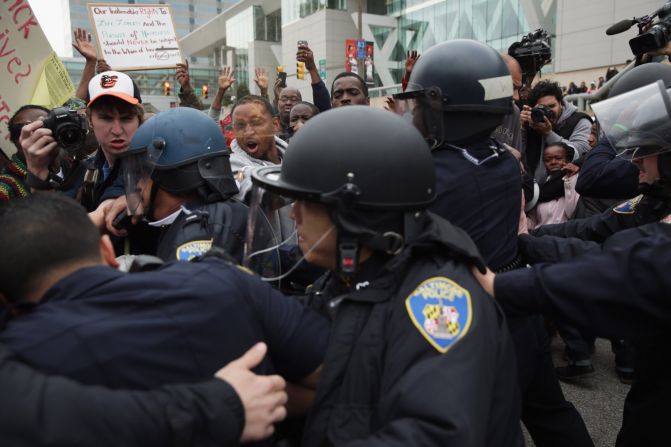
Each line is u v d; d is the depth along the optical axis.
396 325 1.05
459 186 1.55
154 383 0.91
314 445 1.05
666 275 1.11
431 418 0.90
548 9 23.08
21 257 0.95
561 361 3.62
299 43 4.50
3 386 0.75
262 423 0.93
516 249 1.74
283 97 5.01
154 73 44.66
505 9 25.08
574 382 3.34
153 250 1.97
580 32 21.08
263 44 45.47
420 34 31.06
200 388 0.88
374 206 1.11
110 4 4.99
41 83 2.83
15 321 0.91
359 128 1.13
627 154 1.62
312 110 4.15
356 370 1.05
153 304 0.95
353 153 1.11
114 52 5.00
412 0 31.23
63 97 2.92
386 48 33.03
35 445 0.72
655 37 2.39
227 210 1.65
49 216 0.98
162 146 1.59
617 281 1.15
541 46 3.26
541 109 3.47
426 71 1.57
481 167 1.60
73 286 0.95
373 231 1.12
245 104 2.58
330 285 1.37
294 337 1.15
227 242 1.58
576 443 1.91
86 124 2.14
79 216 1.02
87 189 2.19
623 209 1.84
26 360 0.83
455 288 1.06
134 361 0.89
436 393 0.92
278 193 1.20
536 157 3.64
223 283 1.06
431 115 1.57
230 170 1.72
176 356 0.93
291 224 1.54
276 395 0.96
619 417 2.88
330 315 1.31
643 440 1.50
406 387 0.95
